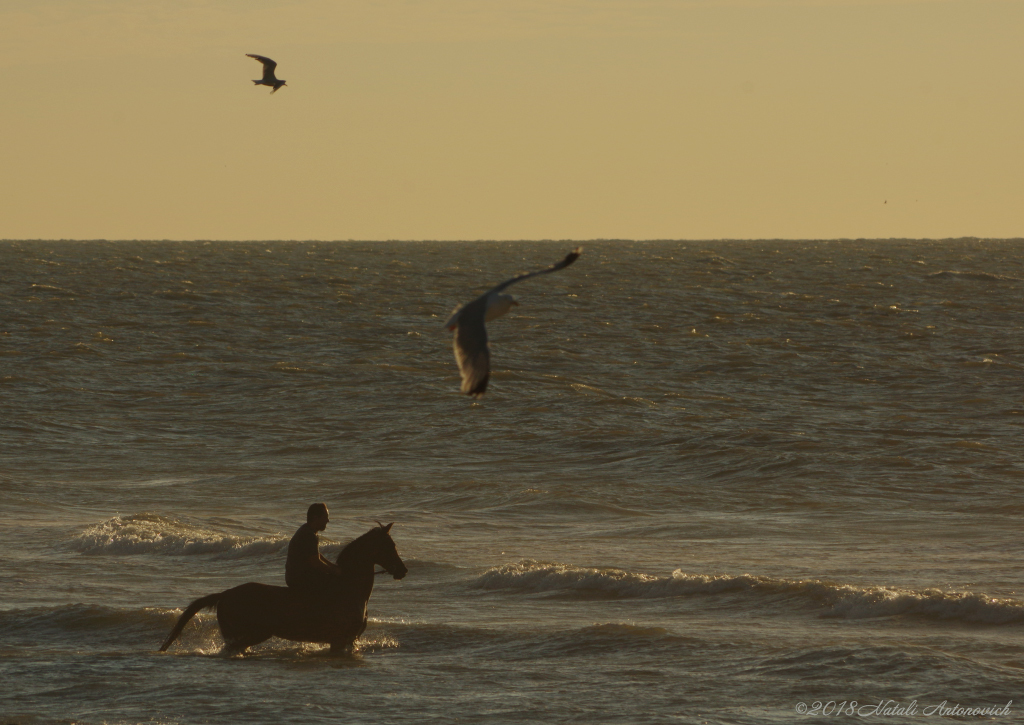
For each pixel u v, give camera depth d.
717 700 38.88
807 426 142.75
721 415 151.25
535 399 160.25
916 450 124.06
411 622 53.16
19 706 38.88
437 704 38.75
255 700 39.31
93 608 54.66
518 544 76.50
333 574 48.03
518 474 112.44
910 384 183.88
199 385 174.00
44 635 51.69
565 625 52.59
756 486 104.62
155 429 140.12
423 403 157.88
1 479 106.12
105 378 177.62
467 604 58.75
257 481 107.94
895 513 90.88
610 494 99.19
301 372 185.38
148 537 75.25
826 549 74.31
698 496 98.94
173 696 39.91
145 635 51.34
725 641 47.59
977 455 121.31
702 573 65.31
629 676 42.38
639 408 155.25
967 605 52.88
